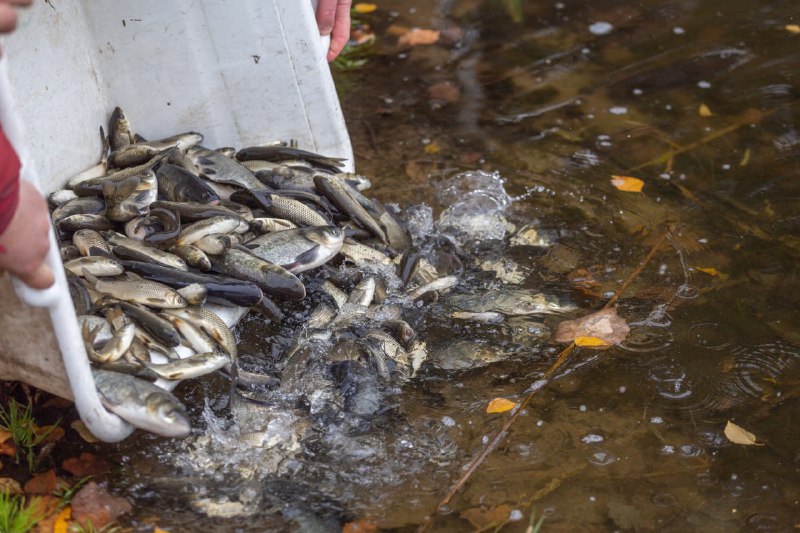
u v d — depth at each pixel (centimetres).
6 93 230
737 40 576
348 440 313
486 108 523
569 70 557
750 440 315
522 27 606
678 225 425
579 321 370
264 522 282
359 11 629
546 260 406
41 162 350
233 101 404
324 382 332
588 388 338
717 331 364
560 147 486
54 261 249
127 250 326
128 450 306
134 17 375
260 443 309
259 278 331
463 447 312
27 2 221
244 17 383
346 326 353
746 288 386
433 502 292
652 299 382
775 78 536
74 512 280
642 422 323
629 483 299
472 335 363
